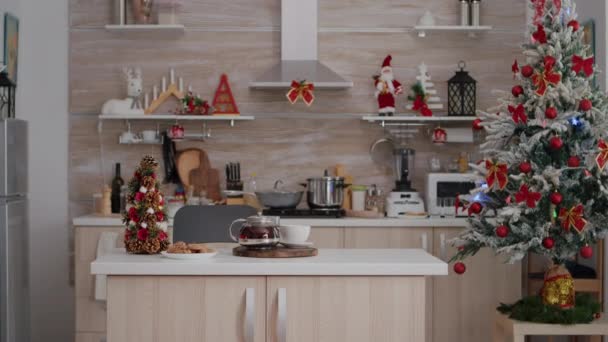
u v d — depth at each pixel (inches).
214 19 235.8
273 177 236.8
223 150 236.4
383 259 130.1
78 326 210.1
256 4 235.8
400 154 227.6
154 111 235.5
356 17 236.4
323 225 212.4
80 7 233.9
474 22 230.4
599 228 166.4
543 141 166.6
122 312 124.6
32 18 233.0
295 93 218.7
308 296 125.3
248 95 236.2
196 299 125.0
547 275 169.9
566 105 165.3
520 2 236.7
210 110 235.1
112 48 235.0
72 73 234.5
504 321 169.2
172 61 235.9
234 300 125.2
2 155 168.4
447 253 211.6
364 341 125.6
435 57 236.5
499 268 210.5
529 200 158.7
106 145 235.3
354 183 236.4
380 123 236.5
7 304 167.9
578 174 162.6
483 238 169.2
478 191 171.6
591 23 208.7
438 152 236.4
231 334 125.4
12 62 219.3
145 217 135.8
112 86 235.1
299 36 229.9
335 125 236.5
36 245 233.3
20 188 177.5
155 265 123.9
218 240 160.9
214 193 234.7
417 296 126.0
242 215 162.2
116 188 227.8
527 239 166.9
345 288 125.6
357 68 236.2
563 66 165.2
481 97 236.7
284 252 131.0
